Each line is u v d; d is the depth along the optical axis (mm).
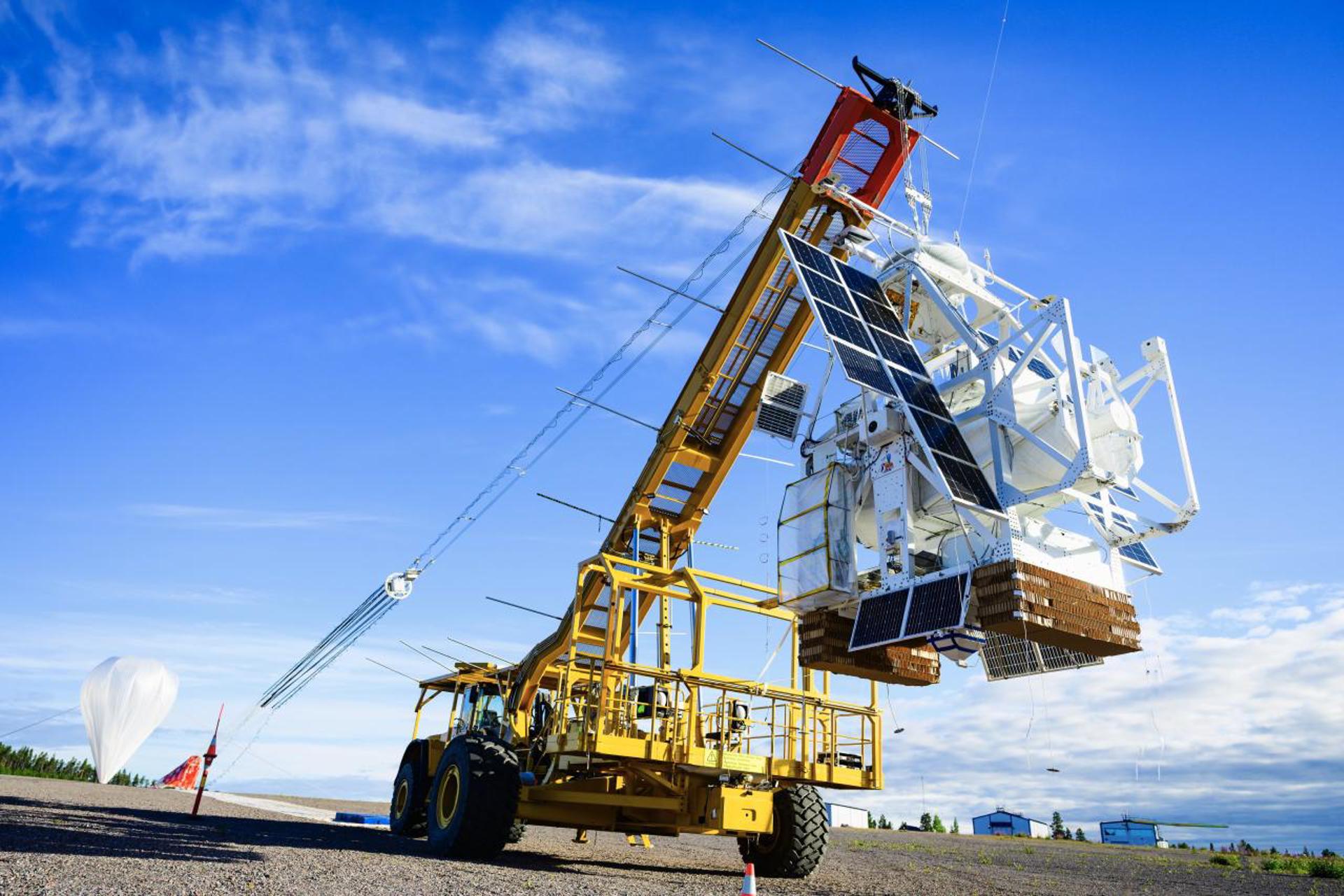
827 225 19312
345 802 40031
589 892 9219
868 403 14180
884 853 24156
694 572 14906
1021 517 13156
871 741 15055
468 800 13367
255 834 15219
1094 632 12055
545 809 14539
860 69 19031
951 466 12836
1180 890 14992
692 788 14352
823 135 19219
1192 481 12461
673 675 13547
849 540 14391
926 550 14141
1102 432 12977
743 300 20062
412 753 19141
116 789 31672
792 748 14195
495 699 18797
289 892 7922
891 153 19016
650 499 21391
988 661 15430
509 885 9570
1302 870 23766
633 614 15922
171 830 14312
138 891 7379
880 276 16359
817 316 13625
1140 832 50000
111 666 38812
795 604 14641
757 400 20594
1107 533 13172
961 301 15969
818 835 14828
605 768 14492
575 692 15297
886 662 14891
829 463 14984
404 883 9180
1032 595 11562
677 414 20875
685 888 10812
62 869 8289
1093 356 13680
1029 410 13617
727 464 21156
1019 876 16719
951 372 16094
